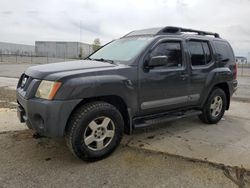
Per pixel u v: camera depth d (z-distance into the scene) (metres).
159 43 4.41
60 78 3.34
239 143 4.52
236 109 7.32
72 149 3.52
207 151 4.12
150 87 4.23
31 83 3.54
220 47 5.75
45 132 3.37
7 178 3.19
